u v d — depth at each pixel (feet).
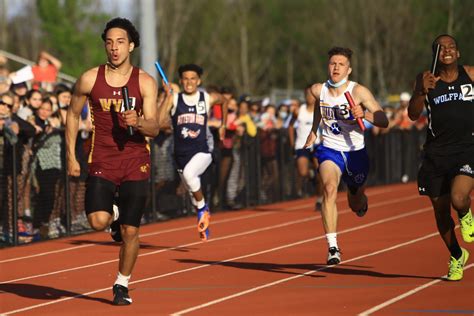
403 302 62.03
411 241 95.35
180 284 72.69
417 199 152.87
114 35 62.44
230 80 451.12
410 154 205.57
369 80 386.11
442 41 66.39
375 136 187.21
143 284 73.15
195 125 97.91
